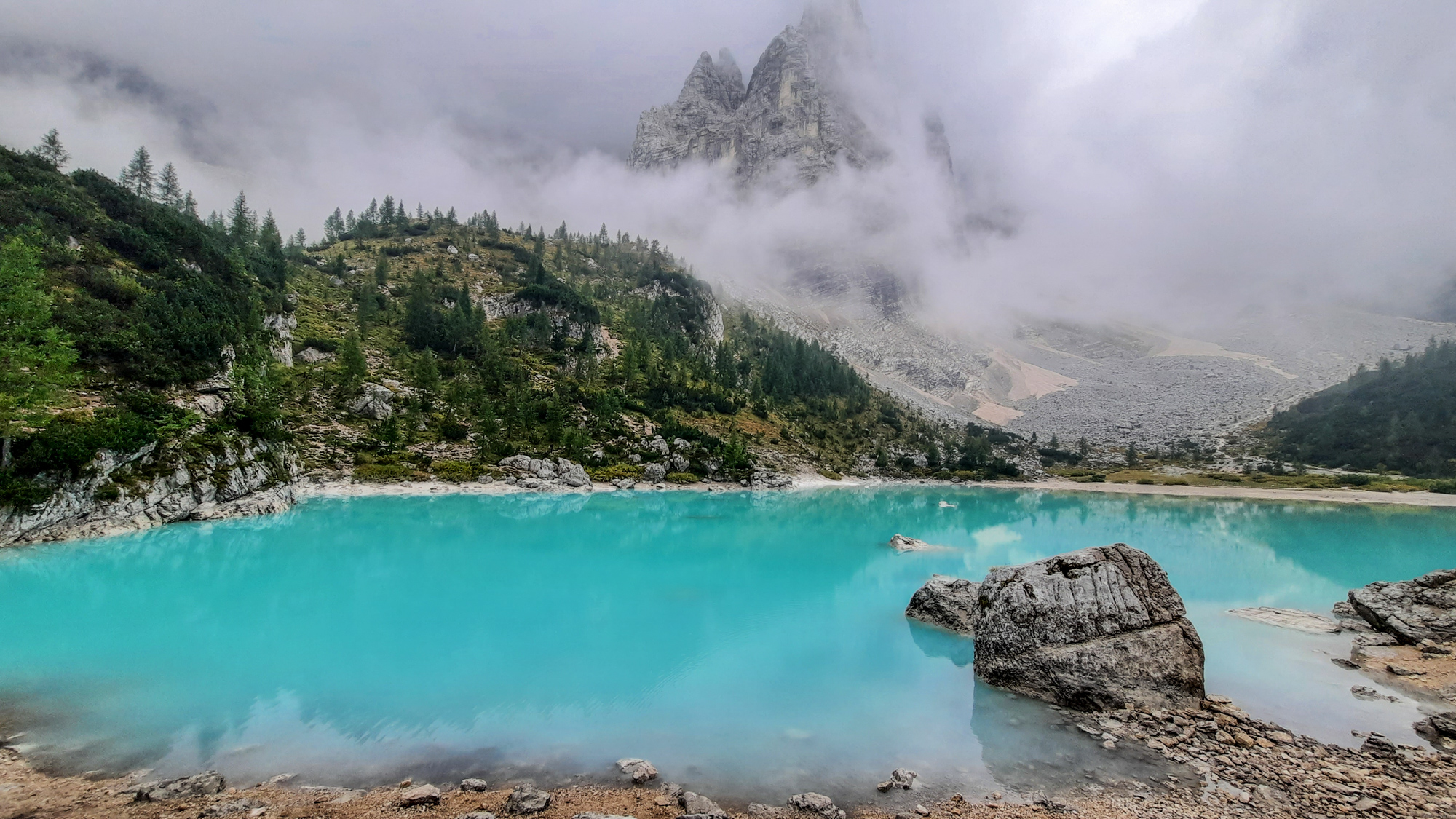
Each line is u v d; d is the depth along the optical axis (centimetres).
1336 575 4884
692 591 3812
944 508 10075
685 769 1633
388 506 7112
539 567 4431
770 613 3334
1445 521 9581
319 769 1569
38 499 4169
